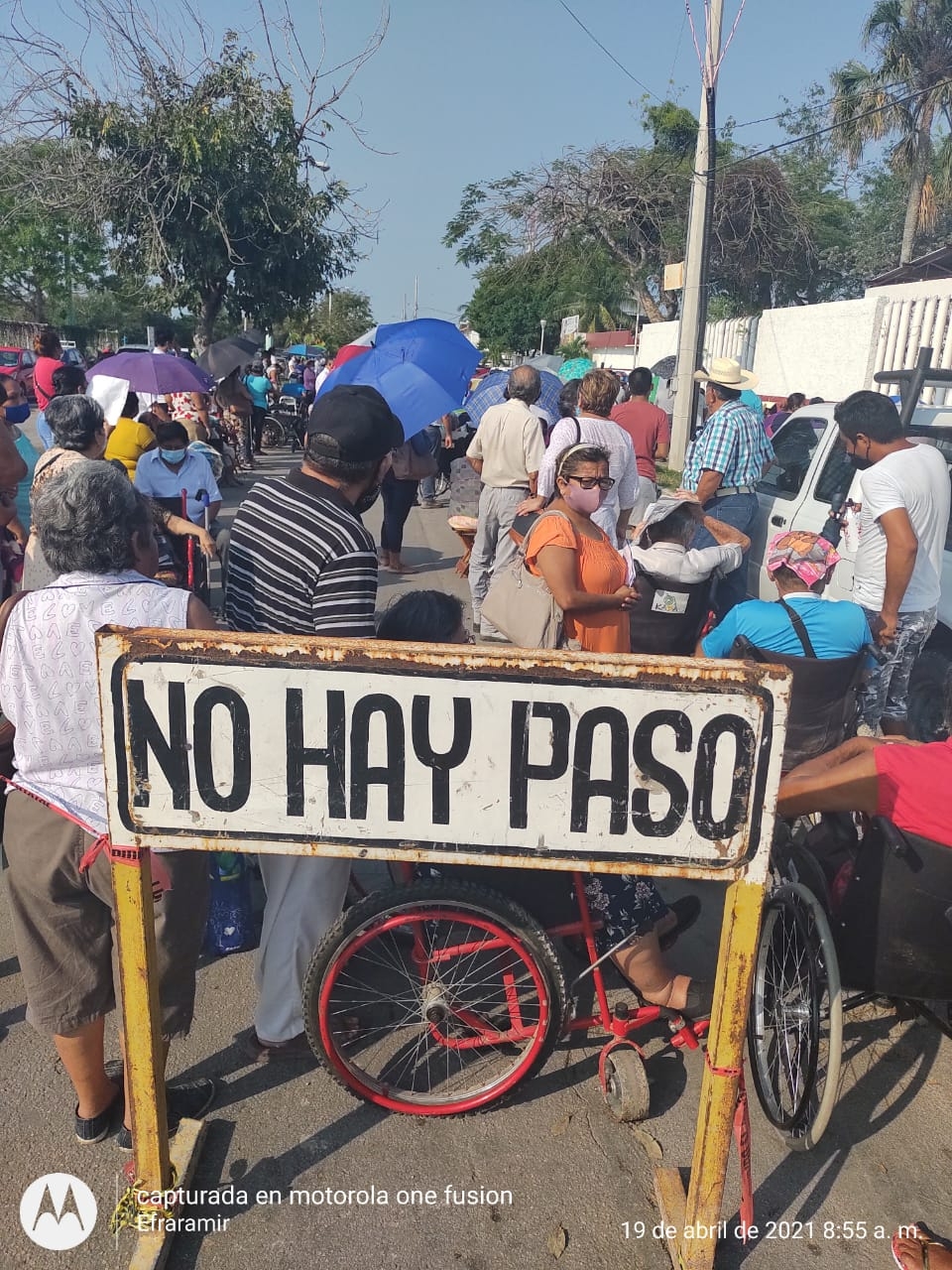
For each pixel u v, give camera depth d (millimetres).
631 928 2688
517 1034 2664
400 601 2701
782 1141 2615
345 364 6812
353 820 1904
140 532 2217
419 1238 2275
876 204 31078
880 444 4156
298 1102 2682
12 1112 2615
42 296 45438
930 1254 2213
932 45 22484
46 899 2240
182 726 1859
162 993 2318
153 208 14930
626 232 25531
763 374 16172
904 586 4102
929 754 2379
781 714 1791
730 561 4516
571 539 3402
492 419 6059
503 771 1863
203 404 9703
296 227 15570
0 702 2172
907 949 2520
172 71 14586
